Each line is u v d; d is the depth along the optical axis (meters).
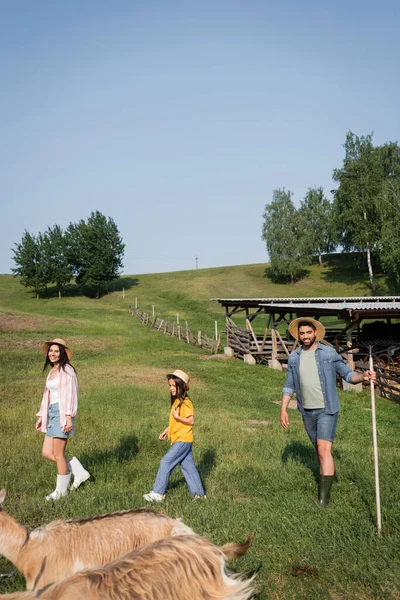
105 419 11.80
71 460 6.83
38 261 77.12
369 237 58.56
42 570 3.59
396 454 8.95
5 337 32.84
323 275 77.38
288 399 6.54
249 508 5.97
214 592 2.87
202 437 10.13
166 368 23.00
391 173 60.03
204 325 47.84
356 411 14.19
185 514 5.70
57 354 6.70
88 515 5.70
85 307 63.34
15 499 6.43
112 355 28.14
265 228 78.25
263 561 4.61
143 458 8.68
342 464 7.93
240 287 75.94
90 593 2.59
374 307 18.61
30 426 11.09
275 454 8.87
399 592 4.10
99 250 76.88
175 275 91.38
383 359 18.64
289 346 25.39
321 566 4.52
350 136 59.12
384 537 5.01
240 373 21.92
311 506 5.98
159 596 2.69
